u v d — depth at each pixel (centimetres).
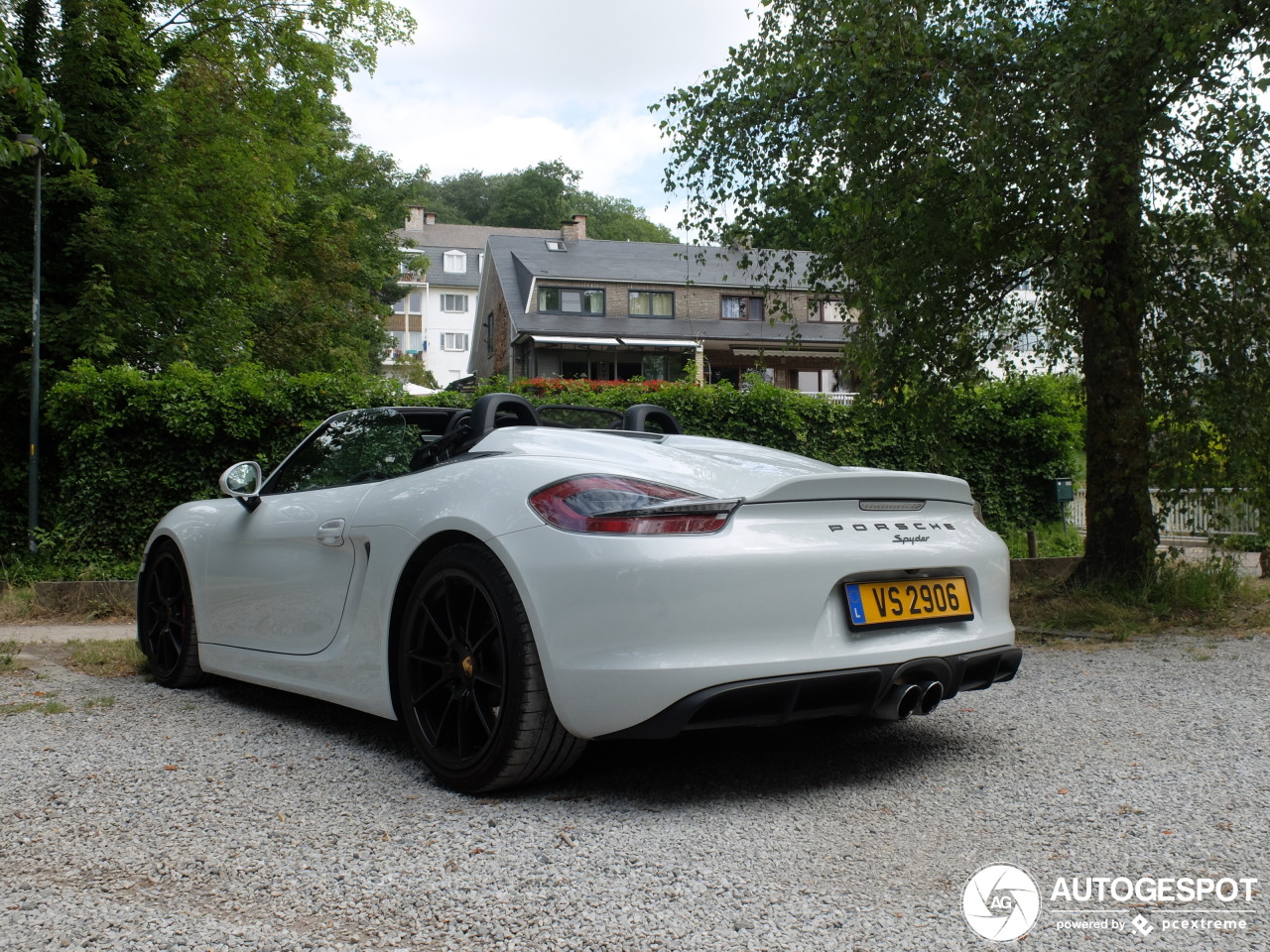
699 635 248
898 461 1292
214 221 1717
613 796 272
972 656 294
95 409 1010
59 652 577
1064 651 555
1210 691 420
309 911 197
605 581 250
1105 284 715
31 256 1407
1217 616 660
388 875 215
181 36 1773
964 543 307
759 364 853
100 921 192
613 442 313
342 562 337
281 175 1919
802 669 256
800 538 267
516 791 279
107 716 383
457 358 7669
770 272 830
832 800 268
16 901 202
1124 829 243
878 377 760
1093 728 353
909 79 646
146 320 1502
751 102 736
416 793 277
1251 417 651
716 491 272
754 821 250
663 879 212
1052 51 637
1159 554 724
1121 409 736
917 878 212
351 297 2702
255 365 1095
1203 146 628
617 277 4631
